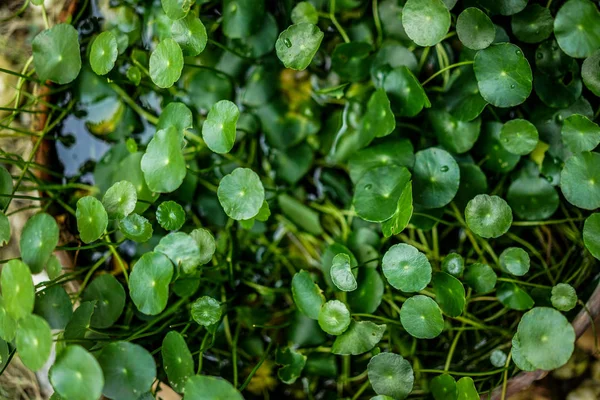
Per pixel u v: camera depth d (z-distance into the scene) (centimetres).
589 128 61
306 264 70
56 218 67
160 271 60
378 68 66
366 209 62
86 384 57
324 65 70
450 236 68
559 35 62
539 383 68
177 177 61
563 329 59
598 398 67
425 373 67
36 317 57
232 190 61
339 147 68
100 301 63
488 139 65
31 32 70
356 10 68
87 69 68
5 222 62
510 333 66
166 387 67
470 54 64
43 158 67
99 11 68
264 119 69
